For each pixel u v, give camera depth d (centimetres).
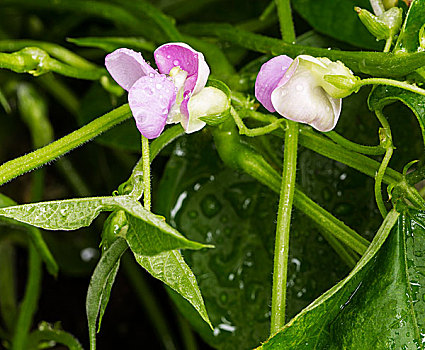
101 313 34
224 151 37
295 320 32
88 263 50
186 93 33
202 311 32
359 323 33
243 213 41
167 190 41
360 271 33
